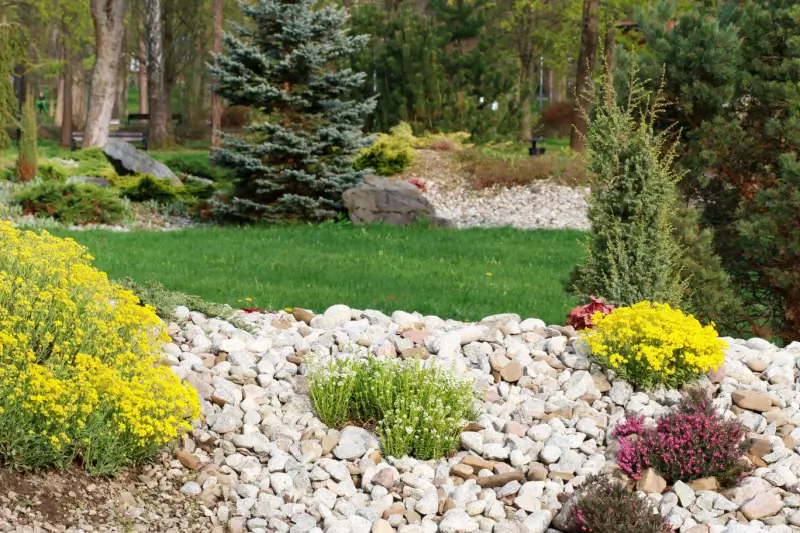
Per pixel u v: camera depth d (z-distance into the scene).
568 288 8.23
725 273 8.30
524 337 7.24
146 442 5.30
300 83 19.44
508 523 5.05
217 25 32.31
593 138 7.83
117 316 5.66
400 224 18.83
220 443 5.76
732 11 8.88
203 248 14.51
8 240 5.95
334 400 6.18
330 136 19.03
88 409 4.86
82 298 5.75
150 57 41.59
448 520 5.05
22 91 48.44
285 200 18.56
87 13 42.44
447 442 5.85
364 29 30.64
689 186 8.84
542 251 15.23
